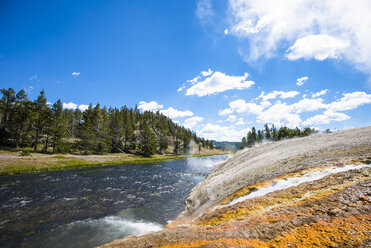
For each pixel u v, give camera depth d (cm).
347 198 606
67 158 4631
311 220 541
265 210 795
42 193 2064
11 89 5288
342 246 379
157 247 630
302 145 2358
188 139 12356
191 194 2033
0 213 1491
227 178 1962
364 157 1080
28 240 1087
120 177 3167
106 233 1175
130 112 13575
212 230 711
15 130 4866
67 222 1345
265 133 10531
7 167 3269
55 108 6153
